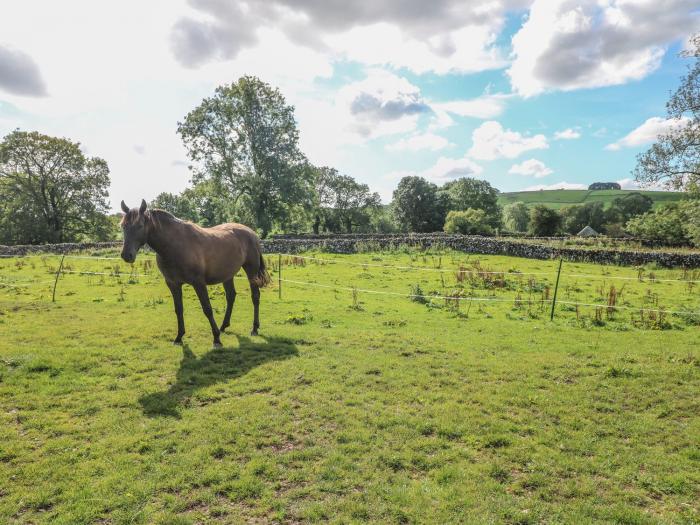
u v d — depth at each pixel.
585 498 4.18
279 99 47.16
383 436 5.23
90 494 4.04
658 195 125.88
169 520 3.72
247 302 13.71
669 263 24.81
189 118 44.97
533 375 7.32
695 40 31.08
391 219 82.88
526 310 13.14
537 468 4.65
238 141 46.94
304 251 31.03
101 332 9.41
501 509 3.96
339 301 14.16
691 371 7.44
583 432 5.43
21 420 5.44
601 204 89.69
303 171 48.09
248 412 5.79
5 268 21.62
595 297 15.35
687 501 4.17
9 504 3.88
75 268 21.38
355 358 8.06
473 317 12.16
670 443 5.21
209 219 60.66
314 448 4.93
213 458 4.71
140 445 4.86
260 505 3.97
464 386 6.82
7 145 46.47
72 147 49.94
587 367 7.74
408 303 14.09
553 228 67.12
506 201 144.12
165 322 10.48
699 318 11.79
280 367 7.48
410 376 7.20
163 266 8.26
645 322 11.50
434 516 3.86
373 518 3.82
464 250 31.11
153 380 6.80
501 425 5.54
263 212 47.12
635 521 3.84
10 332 9.21
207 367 7.41
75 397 6.12
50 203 52.19
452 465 4.66
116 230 56.41
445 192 79.50
